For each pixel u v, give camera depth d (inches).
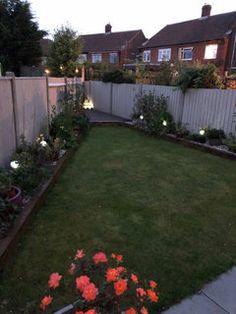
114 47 1176.2
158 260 103.3
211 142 272.1
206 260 104.4
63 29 698.8
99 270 67.4
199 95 298.2
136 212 140.9
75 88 431.2
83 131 338.6
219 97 275.3
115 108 493.7
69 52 694.5
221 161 237.5
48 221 129.3
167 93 345.1
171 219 135.0
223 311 82.0
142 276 94.4
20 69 741.3
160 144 297.3
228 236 121.7
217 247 113.2
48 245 110.6
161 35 1088.8
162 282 91.9
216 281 93.6
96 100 572.7
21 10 703.1
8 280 91.0
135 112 396.8
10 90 164.1
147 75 465.7
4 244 100.6
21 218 119.4
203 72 293.4
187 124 319.0
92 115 495.2
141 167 216.5
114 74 488.1
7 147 161.0
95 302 59.1
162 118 333.4
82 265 68.2
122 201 153.4
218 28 880.3
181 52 964.6
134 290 67.6
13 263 99.2
